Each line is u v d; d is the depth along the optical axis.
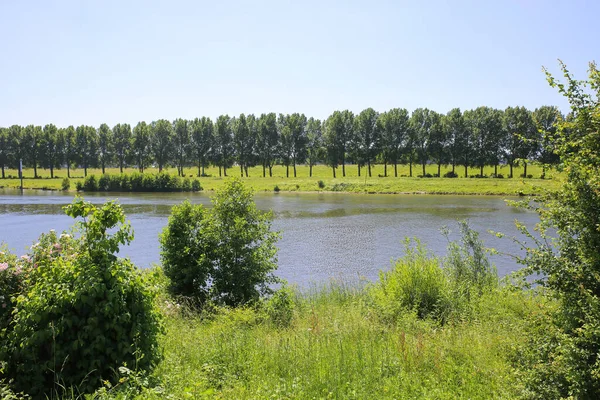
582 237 5.36
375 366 6.84
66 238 7.04
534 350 5.62
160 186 84.88
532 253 5.85
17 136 117.69
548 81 5.75
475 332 8.48
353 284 17.06
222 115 118.81
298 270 21.52
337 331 8.76
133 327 5.69
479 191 70.81
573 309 5.17
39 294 5.62
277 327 10.09
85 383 5.29
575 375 4.67
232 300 12.34
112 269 5.83
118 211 6.30
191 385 5.48
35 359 5.36
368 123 103.38
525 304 9.67
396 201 60.31
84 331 5.40
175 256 12.41
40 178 115.94
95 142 123.56
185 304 11.45
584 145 5.42
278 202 59.84
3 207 52.38
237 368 6.78
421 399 5.69
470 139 98.12
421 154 103.00
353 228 35.19
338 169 134.00
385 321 10.03
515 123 92.75
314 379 6.23
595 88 5.55
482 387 6.10
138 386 5.32
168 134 121.12
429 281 11.36
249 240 12.93
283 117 120.88
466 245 14.14
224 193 13.23
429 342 8.02
